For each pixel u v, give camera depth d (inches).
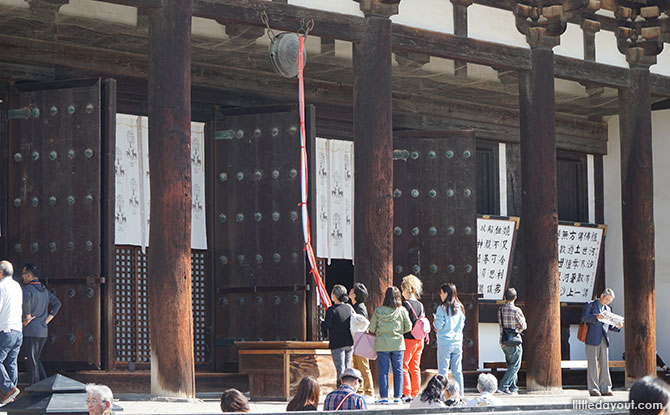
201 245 724.7
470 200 763.4
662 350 884.6
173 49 554.9
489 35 707.4
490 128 879.7
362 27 642.8
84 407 302.0
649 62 778.8
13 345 516.1
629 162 775.1
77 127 628.7
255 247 700.0
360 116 638.5
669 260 887.1
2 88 660.1
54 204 627.5
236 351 700.0
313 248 685.3
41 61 678.5
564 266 899.4
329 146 792.9
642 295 764.0
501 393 687.7
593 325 646.5
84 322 611.8
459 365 590.2
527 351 702.5
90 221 617.9
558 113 917.2
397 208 759.7
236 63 752.3
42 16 636.1
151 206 549.6
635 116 776.9
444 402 435.2
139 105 714.8
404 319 553.0
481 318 839.1
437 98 856.3
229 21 602.2
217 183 718.5
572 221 912.3
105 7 652.7
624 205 776.3
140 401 536.1
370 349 550.0
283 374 582.6
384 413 377.1
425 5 683.4
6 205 648.4
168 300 538.0
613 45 776.9
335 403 393.4
